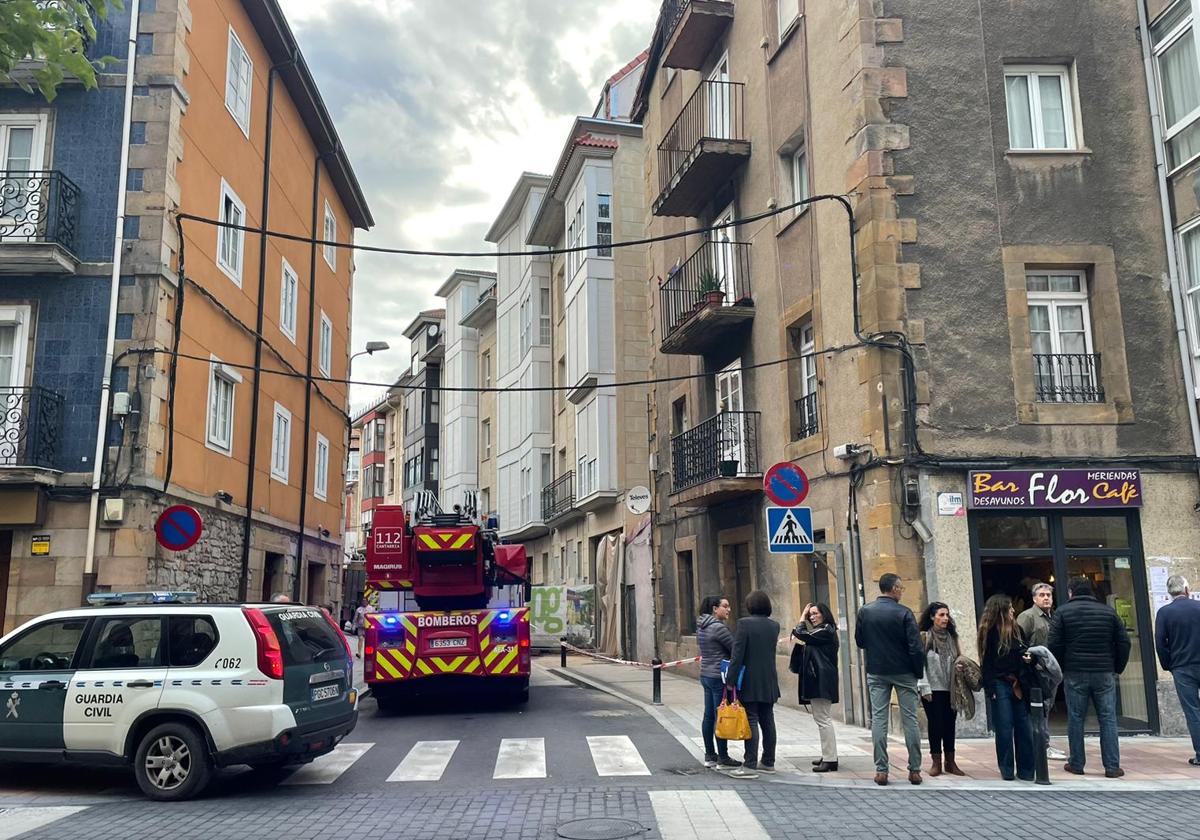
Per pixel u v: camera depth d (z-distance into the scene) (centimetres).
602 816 696
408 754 1001
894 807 725
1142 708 1098
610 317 2517
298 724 805
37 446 1260
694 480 1639
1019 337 1141
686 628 1884
